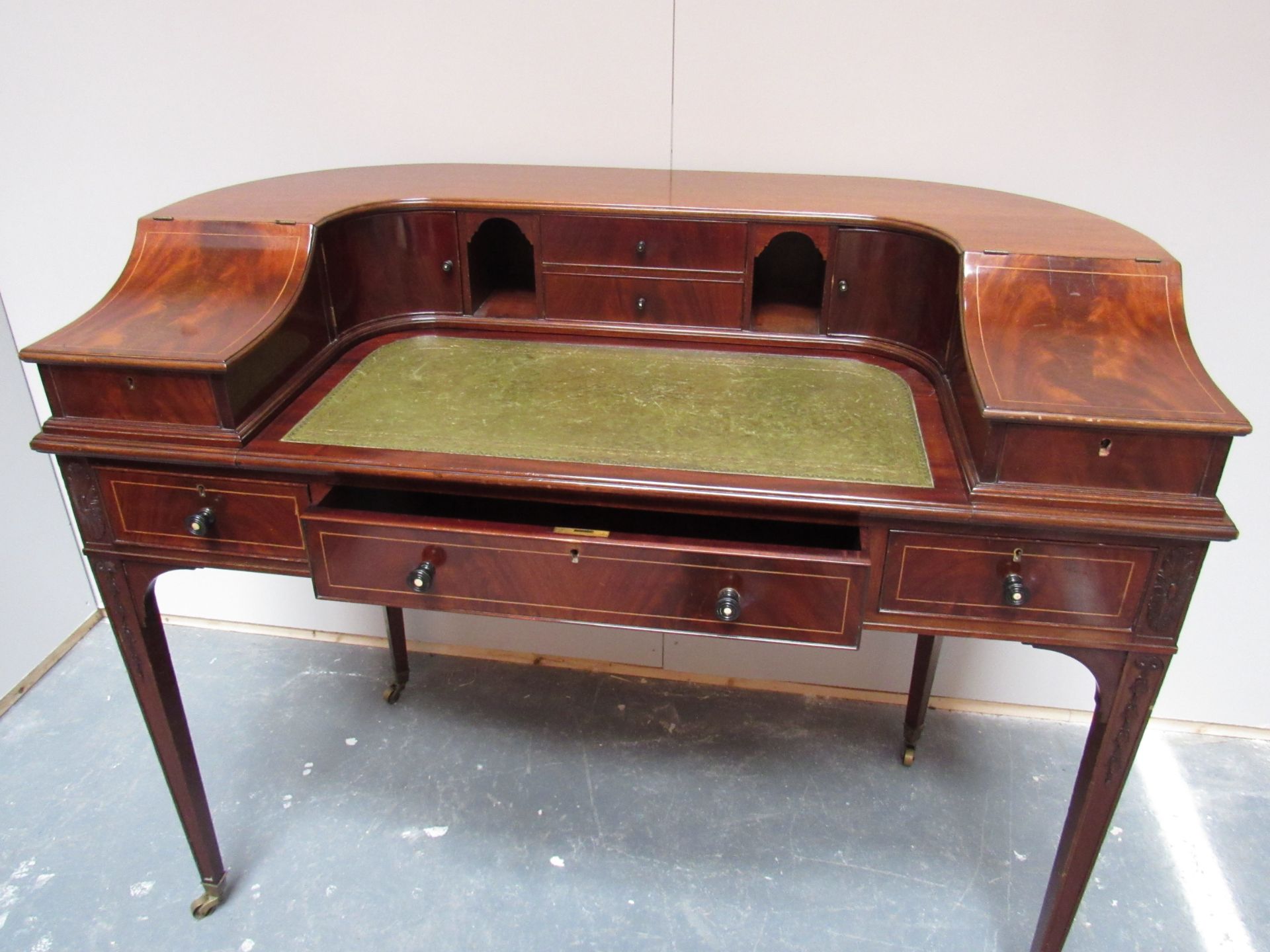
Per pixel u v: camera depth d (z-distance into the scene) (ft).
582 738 5.96
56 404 3.71
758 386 4.21
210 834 4.66
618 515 4.25
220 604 6.91
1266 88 4.43
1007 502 3.22
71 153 5.59
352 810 5.41
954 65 4.71
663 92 5.05
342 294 4.48
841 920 4.75
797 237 4.85
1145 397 3.13
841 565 3.28
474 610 3.66
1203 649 5.77
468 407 4.00
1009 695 6.09
